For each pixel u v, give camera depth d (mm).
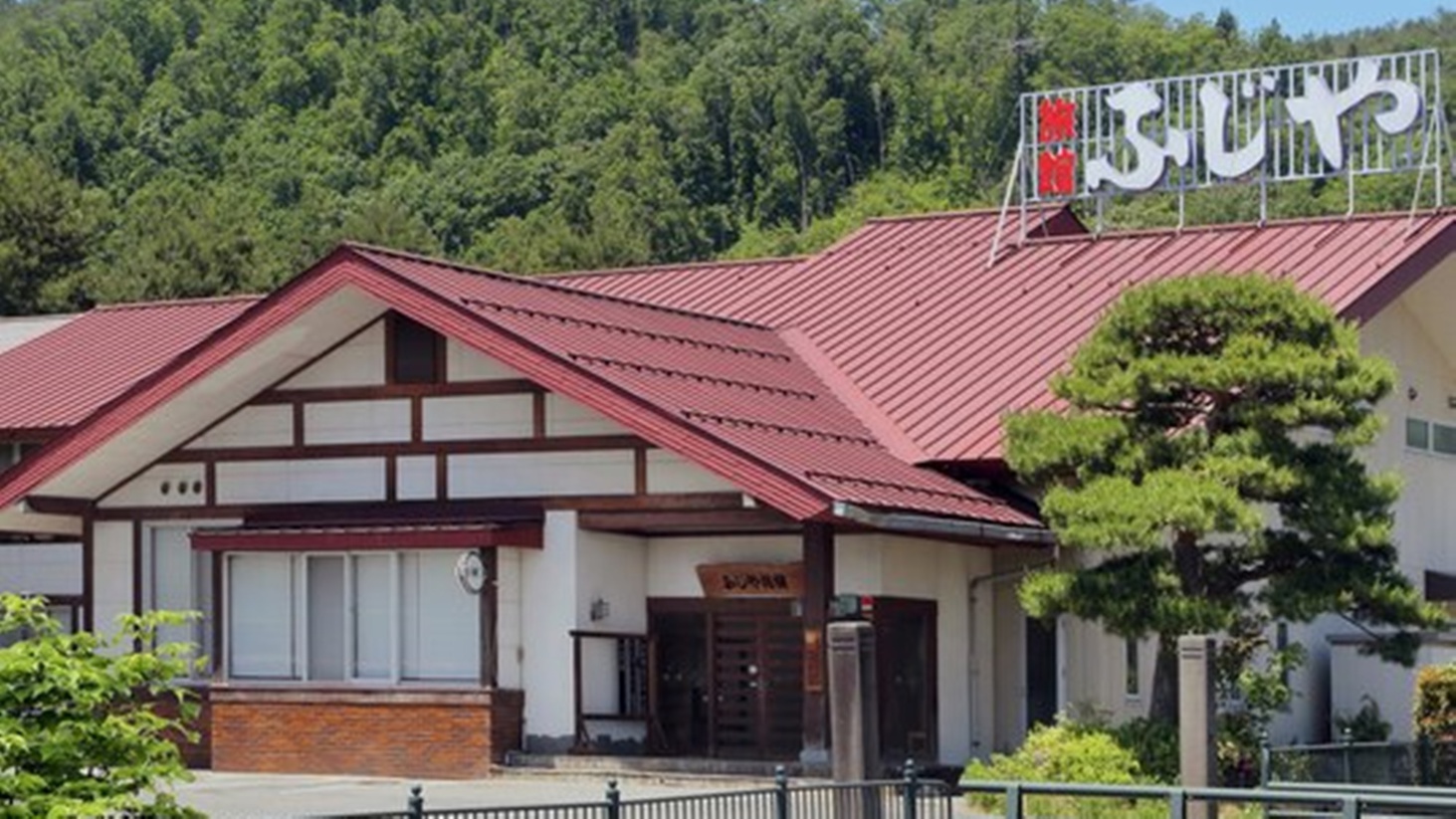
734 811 36281
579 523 58750
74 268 141500
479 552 58406
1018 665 62375
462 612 59125
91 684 27750
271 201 197500
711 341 65188
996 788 37625
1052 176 74750
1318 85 70250
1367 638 65312
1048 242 71812
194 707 29719
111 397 70750
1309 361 52531
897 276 72250
